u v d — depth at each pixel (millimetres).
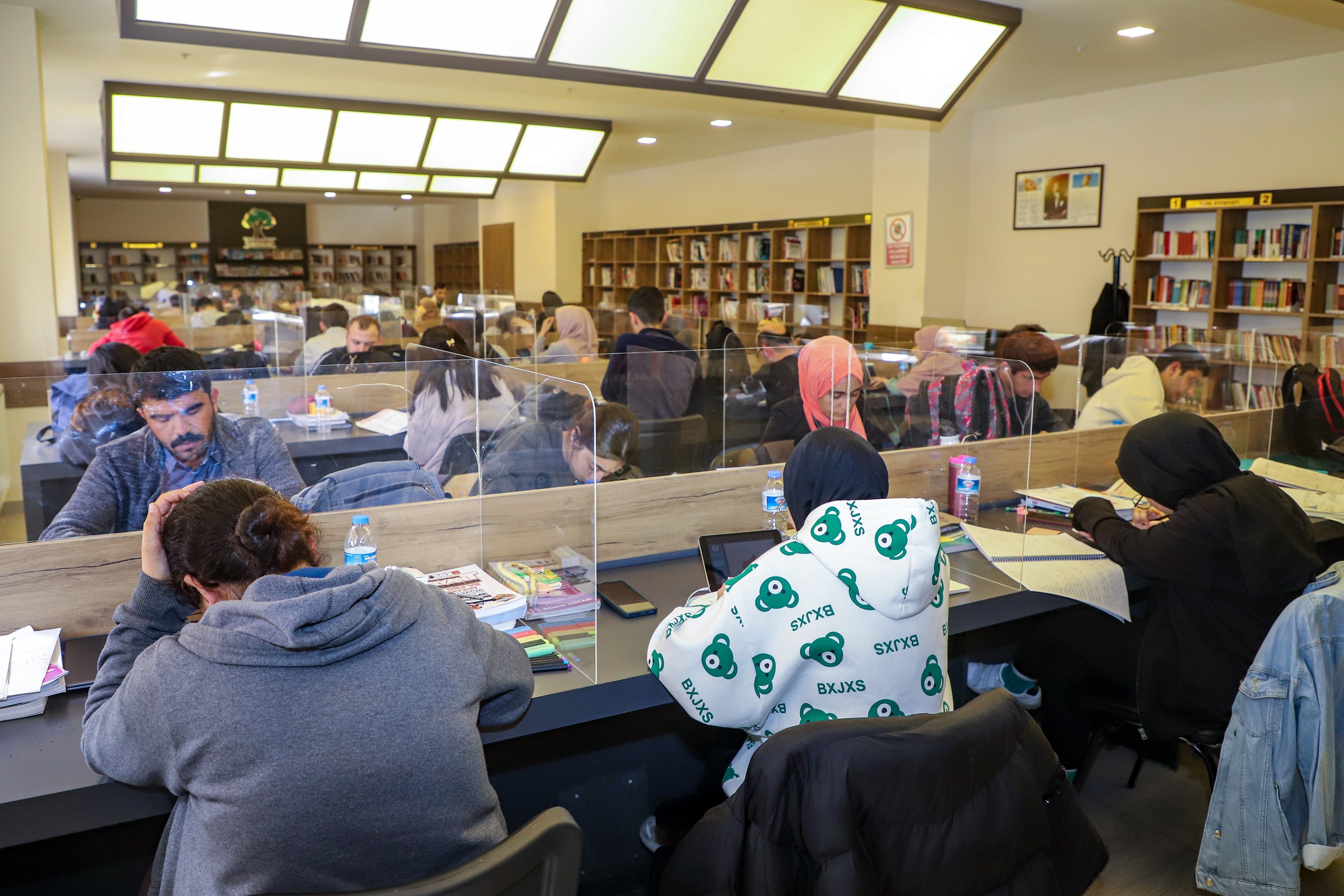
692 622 1445
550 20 4148
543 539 1739
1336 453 3518
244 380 3199
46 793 1134
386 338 7391
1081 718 2396
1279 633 1729
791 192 9438
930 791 1041
